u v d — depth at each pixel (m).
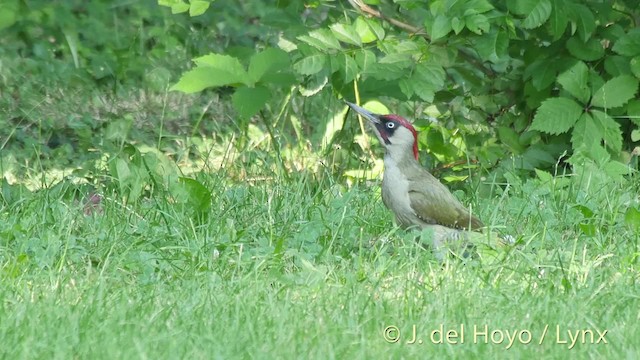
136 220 12.92
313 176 15.28
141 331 9.45
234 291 10.55
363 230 12.66
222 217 12.84
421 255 11.73
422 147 15.35
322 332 9.52
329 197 13.91
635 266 11.52
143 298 10.34
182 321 9.71
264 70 14.08
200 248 11.60
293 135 17.34
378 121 12.37
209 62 14.02
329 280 11.12
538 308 10.16
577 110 14.34
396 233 12.49
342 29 14.07
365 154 15.84
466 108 15.88
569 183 13.91
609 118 14.35
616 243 12.22
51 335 9.30
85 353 8.98
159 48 19.41
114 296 10.34
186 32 19.88
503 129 15.20
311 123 17.50
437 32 13.44
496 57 15.05
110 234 12.18
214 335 9.41
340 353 9.10
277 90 17.94
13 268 11.02
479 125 15.51
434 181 12.38
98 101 17.70
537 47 14.78
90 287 10.51
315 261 11.73
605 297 10.50
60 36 19.44
